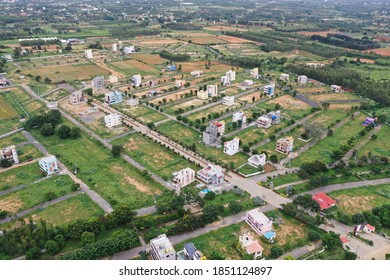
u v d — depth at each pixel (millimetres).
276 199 126688
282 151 163000
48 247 95875
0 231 104500
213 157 156750
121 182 135250
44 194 125500
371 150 168000
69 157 153250
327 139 179125
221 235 107250
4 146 161750
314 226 112188
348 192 132375
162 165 148875
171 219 112938
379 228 112438
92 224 104625
